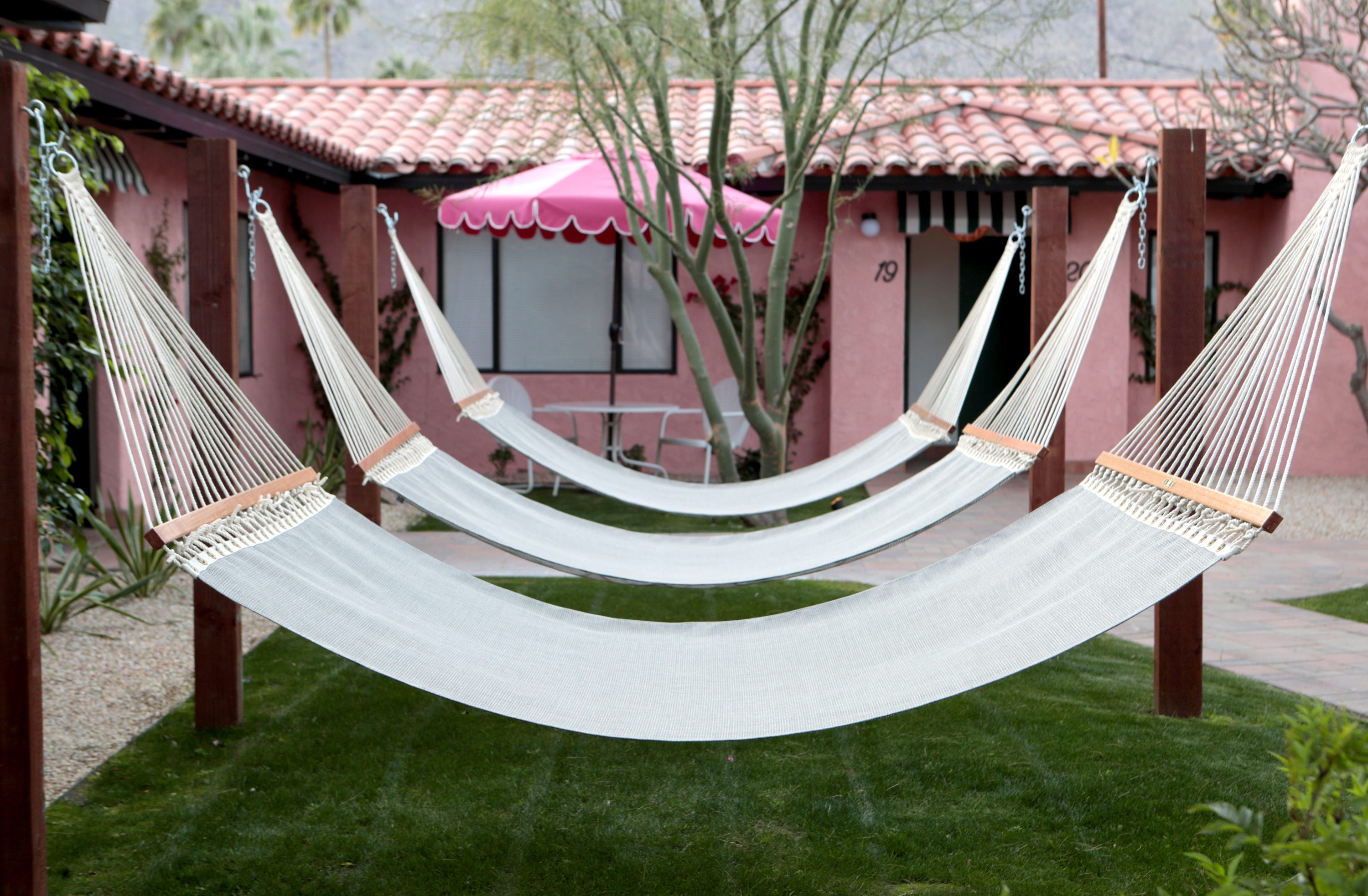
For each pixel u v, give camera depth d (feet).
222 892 10.61
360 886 10.74
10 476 8.61
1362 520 31.73
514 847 11.59
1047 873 10.94
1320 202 10.19
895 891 10.64
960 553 11.58
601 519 31.53
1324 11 35.24
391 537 11.98
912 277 47.93
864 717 9.29
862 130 37.45
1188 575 9.45
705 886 10.77
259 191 15.05
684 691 10.03
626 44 23.85
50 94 14.90
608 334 41.24
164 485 9.75
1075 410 39.40
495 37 23.00
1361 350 32.53
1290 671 17.92
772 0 24.20
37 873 8.82
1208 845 11.51
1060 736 14.73
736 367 28.99
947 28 23.50
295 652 18.95
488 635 10.58
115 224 27.71
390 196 40.11
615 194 28.89
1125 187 36.70
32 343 8.78
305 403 40.22
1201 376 11.62
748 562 15.53
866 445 20.40
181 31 137.39
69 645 18.83
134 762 13.82
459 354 21.07
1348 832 5.08
